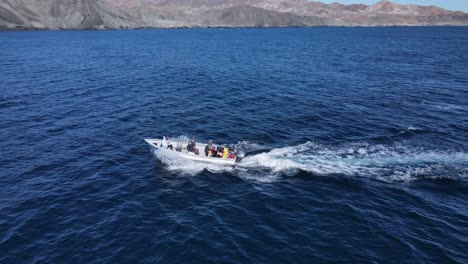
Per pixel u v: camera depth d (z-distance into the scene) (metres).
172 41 158.12
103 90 52.69
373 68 76.56
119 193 23.33
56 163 27.83
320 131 34.59
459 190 23.55
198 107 43.44
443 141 31.78
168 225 19.75
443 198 22.59
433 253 17.48
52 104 44.47
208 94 50.59
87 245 18.05
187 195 23.09
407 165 27.06
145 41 156.25
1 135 33.59
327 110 42.09
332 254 17.33
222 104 44.94
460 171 26.03
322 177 25.28
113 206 21.75
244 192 23.44
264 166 27.03
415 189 23.67
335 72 70.69
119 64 81.44
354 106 44.06
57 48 115.00
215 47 129.88
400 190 23.52
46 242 18.28
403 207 21.59
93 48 118.69
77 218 20.42
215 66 79.75
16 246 17.97
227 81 60.66
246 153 29.42
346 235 18.86
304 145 31.02
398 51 117.62
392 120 38.09
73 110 41.97
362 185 24.12
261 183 24.66
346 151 29.66
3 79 59.50
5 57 89.56
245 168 26.80
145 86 56.06
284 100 47.03
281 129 35.22
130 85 56.66
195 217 20.56
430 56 101.75
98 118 39.00
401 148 30.25
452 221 20.23
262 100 47.09
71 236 18.77
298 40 170.75
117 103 45.25
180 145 28.95
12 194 23.08
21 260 16.98
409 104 45.00
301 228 19.50
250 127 35.84
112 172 26.39
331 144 31.23
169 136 33.41
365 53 110.44
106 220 20.23
